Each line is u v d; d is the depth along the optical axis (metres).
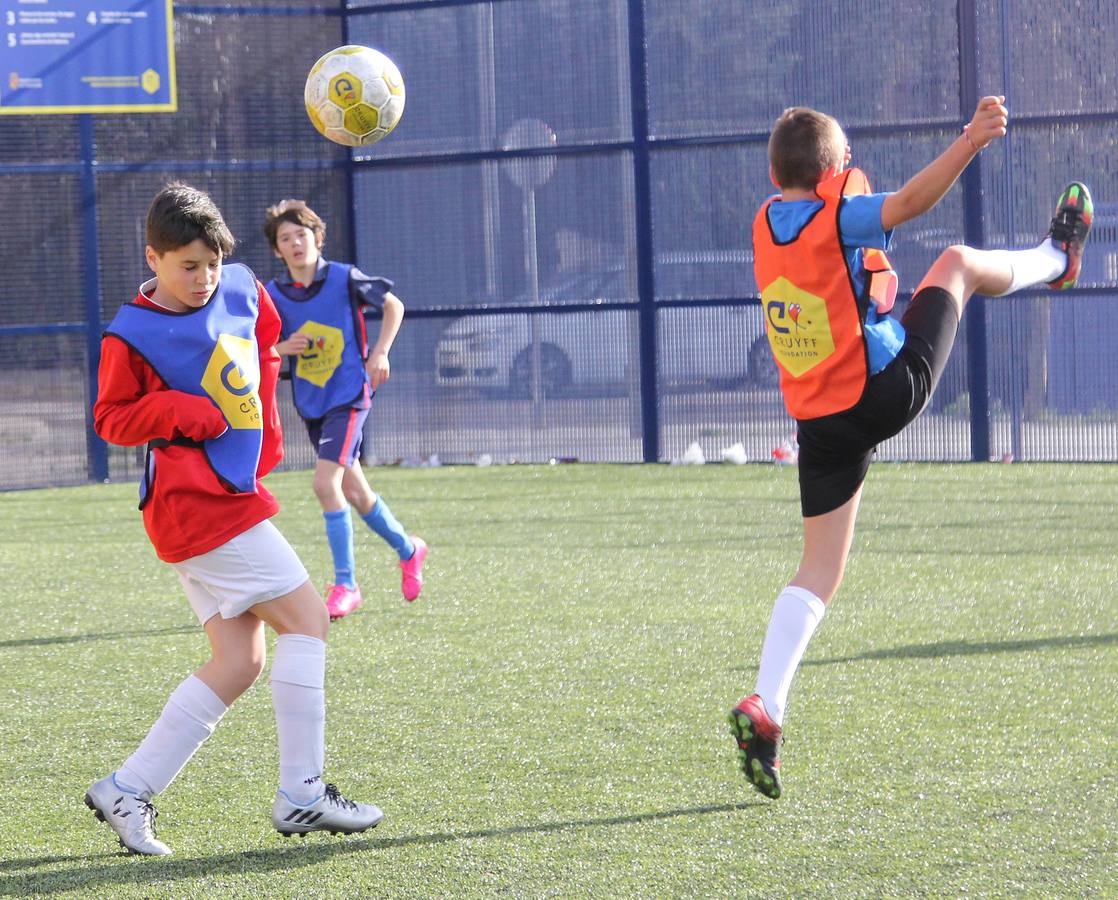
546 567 19.20
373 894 8.14
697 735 11.23
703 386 30.31
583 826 9.17
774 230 10.13
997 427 28.97
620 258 30.50
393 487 28.22
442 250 31.33
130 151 29.86
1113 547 19.47
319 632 9.14
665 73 29.86
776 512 23.58
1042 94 27.91
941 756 10.41
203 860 8.80
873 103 28.73
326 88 17.73
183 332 8.84
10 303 29.20
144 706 12.66
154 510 8.97
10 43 28.83
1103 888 7.87
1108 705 11.70
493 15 30.62
